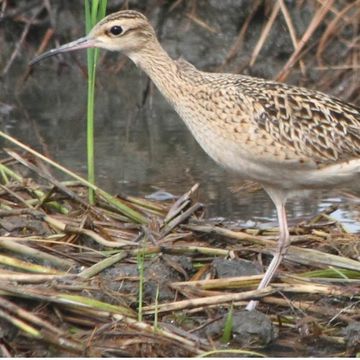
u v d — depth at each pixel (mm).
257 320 10906
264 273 11906
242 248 12430
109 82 21266
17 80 21547
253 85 12180
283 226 12102
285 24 20859
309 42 20547
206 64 21312
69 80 21609
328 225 13414
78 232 12500
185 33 21656
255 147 11867
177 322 11000
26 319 10227
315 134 11938
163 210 13695
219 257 12164
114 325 10484
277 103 11969
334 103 12266
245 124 11844
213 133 12078
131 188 15484
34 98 20578
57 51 13383
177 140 18156
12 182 13883
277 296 11422
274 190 12352
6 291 10578
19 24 22125
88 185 13430
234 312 11070
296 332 11164
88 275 11469
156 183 15805
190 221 12984
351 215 14602
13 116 19500
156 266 11750
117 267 11742
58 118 19281
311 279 11703
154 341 10344
